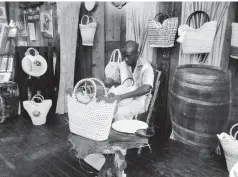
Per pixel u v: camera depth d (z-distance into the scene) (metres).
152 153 2.56
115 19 3.47
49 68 3.91
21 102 3.91
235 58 2.18
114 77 2.77
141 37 3.13
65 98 3.92
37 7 4.22
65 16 3.60
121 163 1.63
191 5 2.53
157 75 2.60
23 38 4.54
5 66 3.83
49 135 3.06
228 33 2.29
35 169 2.25
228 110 2.09
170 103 2.34
